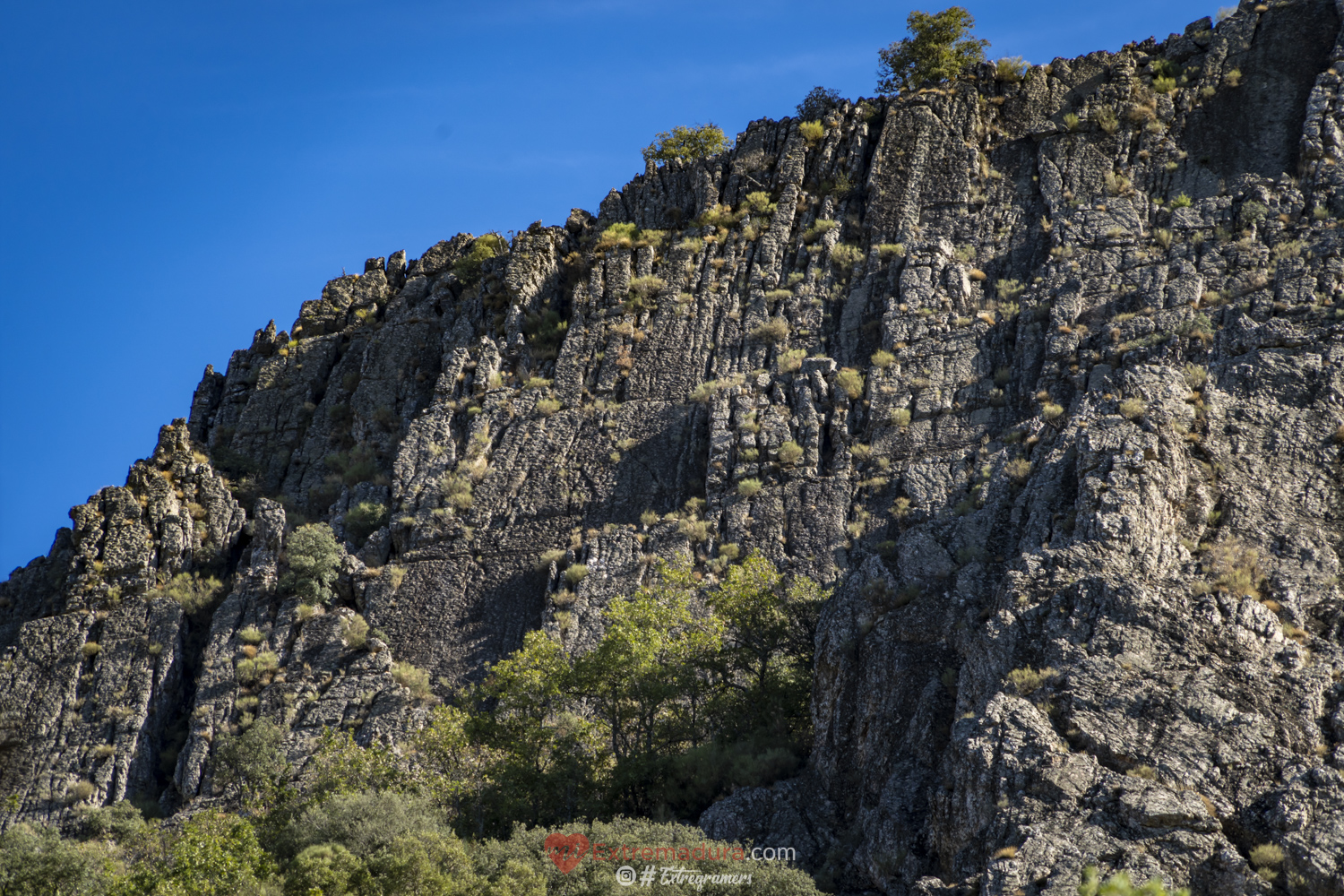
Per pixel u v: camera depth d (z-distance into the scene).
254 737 50.22
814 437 56.69
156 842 44.53
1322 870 27.41
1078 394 51.47
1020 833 29.52
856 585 42.53
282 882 34.94
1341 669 32.84
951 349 58.34
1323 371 43.41
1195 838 28.55
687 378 62.78
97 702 55.91
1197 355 47.91
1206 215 59.56
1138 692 32.69
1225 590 35.75
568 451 61.03
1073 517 40.00
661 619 47.75
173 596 59.66
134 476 64.56
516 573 56.62
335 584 58.00
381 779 43.62
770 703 44.53
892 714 37.66
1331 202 57.66
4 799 52.56
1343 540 37.66
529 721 44.53
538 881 33.25
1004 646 35.53
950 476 52.28
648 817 40.62
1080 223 61.88
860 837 34.91
